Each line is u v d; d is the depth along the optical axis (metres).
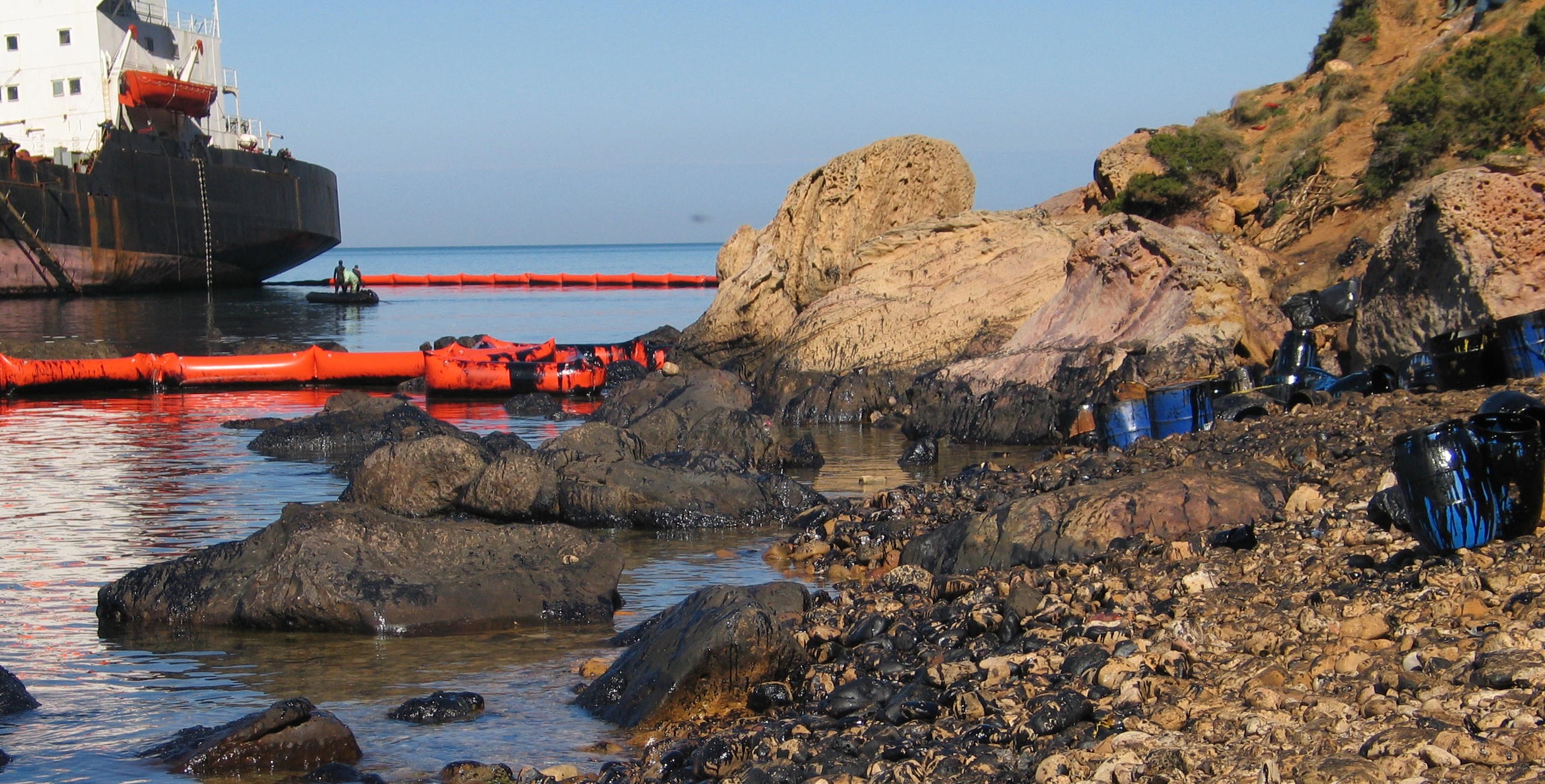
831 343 28.72
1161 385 18.55
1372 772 5.66
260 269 77.19
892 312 28.47
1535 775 5.40
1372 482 11.84
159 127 69.00
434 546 12.32
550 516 16.61
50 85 64.44
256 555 12.12
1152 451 15.83
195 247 69.31
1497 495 8.70
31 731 9.10
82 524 16.33
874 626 10.25
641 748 8.70
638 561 14.55
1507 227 17.62
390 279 95.38
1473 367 15.24
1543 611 7.23
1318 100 37.19
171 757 8.48
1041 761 6.74
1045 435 22.73
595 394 31.69
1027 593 9.88
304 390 33.12
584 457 17.80
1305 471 12.95
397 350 43.03
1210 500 11.87
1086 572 10.79
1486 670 6.41
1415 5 37.81
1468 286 17.81
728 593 9.91
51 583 13.38
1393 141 30.31
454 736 8.98
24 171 59.88
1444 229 17.98
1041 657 8.56
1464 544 8.73
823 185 32.56
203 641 11.36
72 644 11.30
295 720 8.55
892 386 27.59
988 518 12.39
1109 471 15.41
